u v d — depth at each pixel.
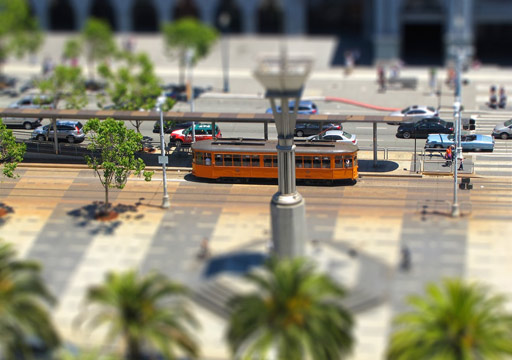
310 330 53.28
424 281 69.75
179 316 57.03
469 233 78.31
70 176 94.44
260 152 89.50
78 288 71.06
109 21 171.50
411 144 100.81
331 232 79.31
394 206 84.75
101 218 83.62
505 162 95.00
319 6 167.62
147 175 84.62
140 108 108.31
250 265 71.31
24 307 57.84
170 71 143.25
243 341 54.09
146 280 56.53
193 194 89.00
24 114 97.00
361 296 66.38
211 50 145.62
